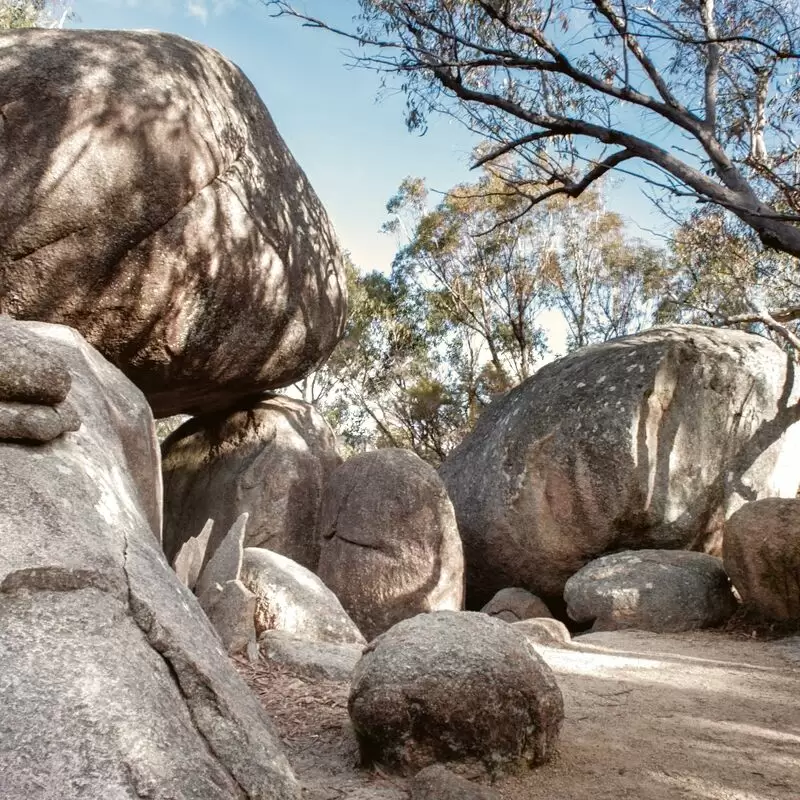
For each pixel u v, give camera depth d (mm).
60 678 2648
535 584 10727
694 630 8570
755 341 11055
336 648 5879
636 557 9227
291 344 10312
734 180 8008
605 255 22344
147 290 8703
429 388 19516
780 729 4750
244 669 5504
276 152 10609
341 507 9508
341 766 3893
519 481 10648
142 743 2584
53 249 8211
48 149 8102
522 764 3768
